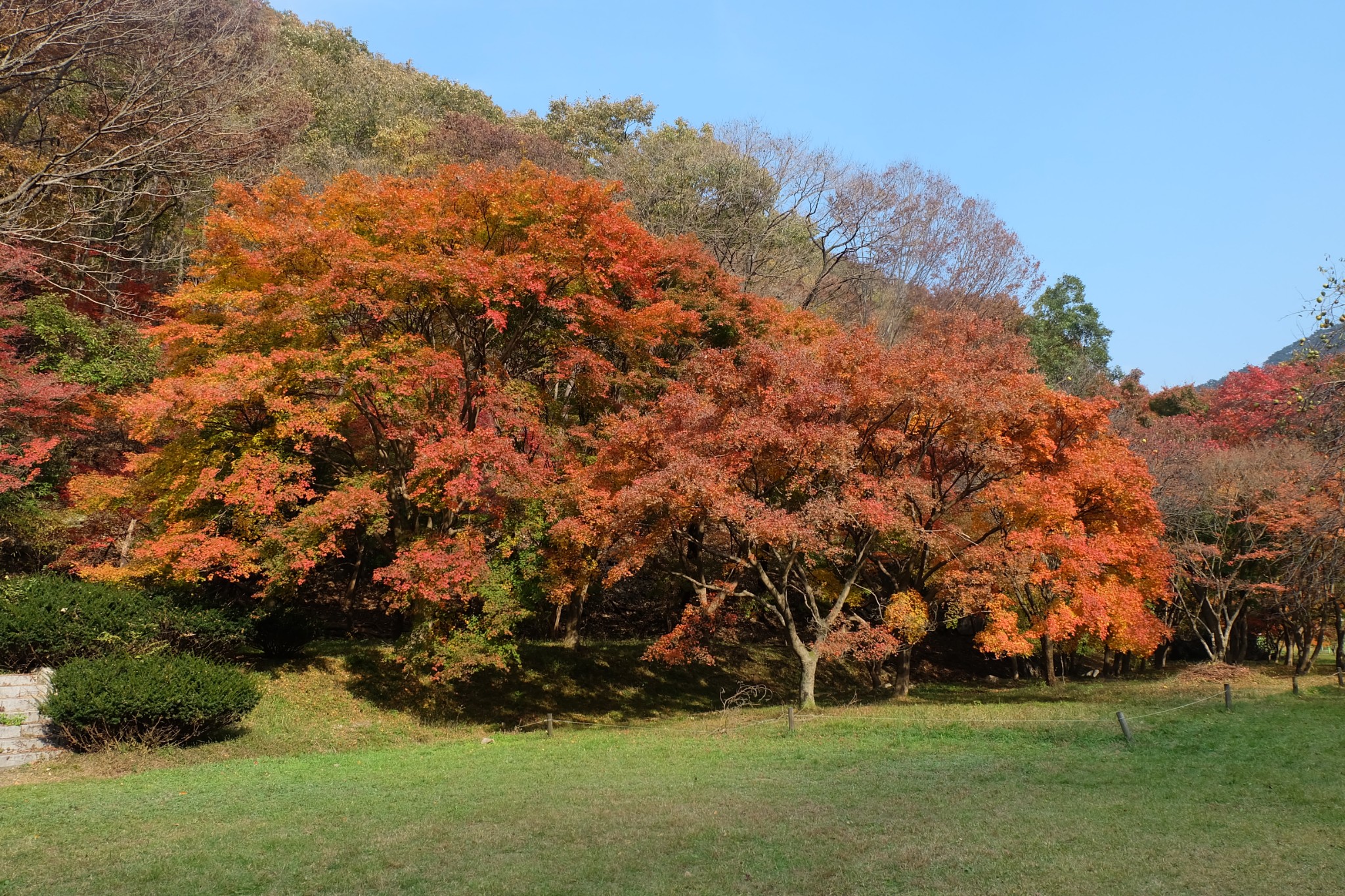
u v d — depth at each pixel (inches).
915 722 674.8
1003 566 788.6
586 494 750.5
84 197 1134.4
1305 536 693.9
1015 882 318.3
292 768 564.4
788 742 625.0
